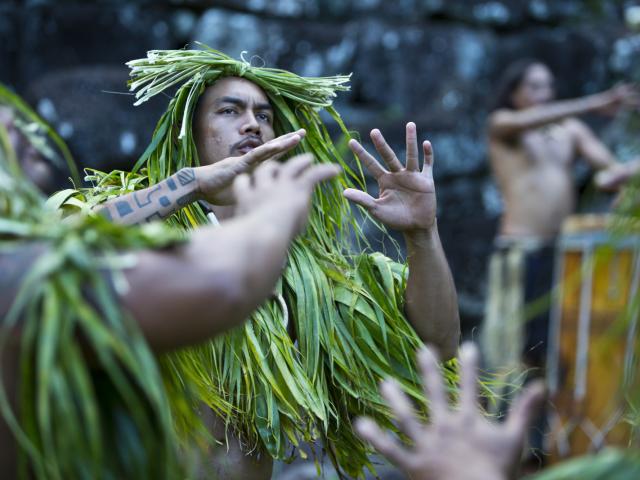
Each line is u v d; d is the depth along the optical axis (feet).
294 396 7.05
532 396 4.04
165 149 7.69
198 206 7.50
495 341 16.72
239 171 6.53
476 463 3.84
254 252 3.97
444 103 21.84
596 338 13.16
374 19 22.33
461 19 22.76
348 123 21.08
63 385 3.82
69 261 3.90
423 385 7.45
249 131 7.72
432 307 7.32
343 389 7.52
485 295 21.12
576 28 23.04
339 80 8.11
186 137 7.65
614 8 23.95
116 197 6.95
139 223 6.53
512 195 17.71
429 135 21.20
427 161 7.02
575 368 13.55
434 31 22.18
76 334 3.96
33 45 20.74
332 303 7.60
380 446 3.93
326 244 7.98
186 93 7.75
